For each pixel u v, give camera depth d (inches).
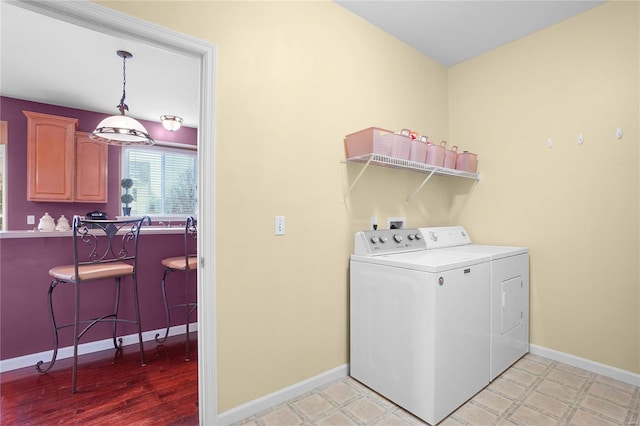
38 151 148.3
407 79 100.6
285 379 71.0
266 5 69.0
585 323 84.7
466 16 87.0
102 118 168.2
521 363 87.7
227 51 63.1
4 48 102.2
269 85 69.0
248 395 65.4
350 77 84.6
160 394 75.6
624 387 75.3
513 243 99.0
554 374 81.5
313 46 76.9
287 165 71.8
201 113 61.6
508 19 88.5
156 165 192.9
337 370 80.4
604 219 81.6
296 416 65.2
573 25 86.9
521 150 97.3
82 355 98.5
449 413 64.7
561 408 67.0
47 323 94.3
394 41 96.7
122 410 69.2
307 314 75.0
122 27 52.3
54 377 84.0
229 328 63.1
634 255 77.1
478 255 77.3
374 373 74.2
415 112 103.0
